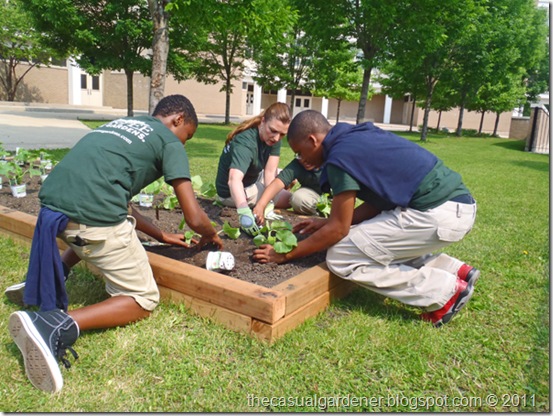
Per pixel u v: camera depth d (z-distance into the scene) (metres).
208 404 1.92
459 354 2.39
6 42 22.53
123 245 2.33
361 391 2.06
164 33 7.86
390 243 2.62
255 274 2.81
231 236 3.33
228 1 7.38
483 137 27.48
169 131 2.53
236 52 23.77
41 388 1.97
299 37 22.56
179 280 2.60
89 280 2.97
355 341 2.42
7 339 2.30
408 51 12.84
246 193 4.02
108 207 2.26
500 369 2.28
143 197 4.25
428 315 2.70
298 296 2.47
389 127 34.88
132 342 2.30
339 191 2.53
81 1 12.62
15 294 2.57
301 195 4.11
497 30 21.00
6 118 16.34
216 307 2.48
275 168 3.98
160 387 2.01
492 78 22.45
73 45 13.67
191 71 20.33
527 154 16.77
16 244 3.49
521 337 2.60
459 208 2.58
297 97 40.25
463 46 20.02
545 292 3.25
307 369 2.18
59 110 22.98
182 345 2.29
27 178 5.24
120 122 2.51
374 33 12.81
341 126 2.70
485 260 3.90
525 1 23.08
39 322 2.02
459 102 26.69
